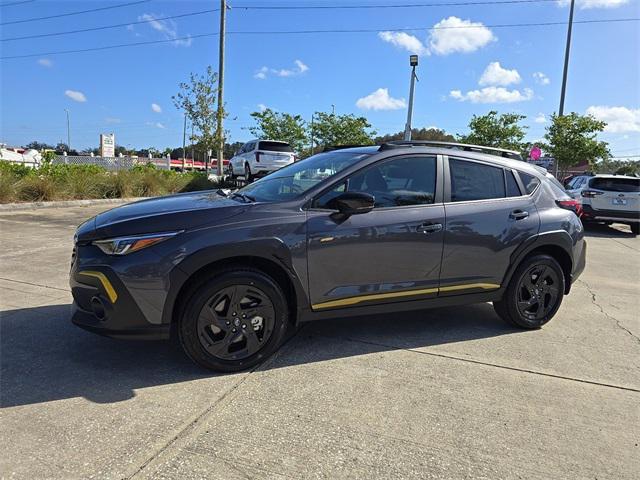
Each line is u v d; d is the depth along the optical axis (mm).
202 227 3301
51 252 6949
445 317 4895
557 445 2715
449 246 4035
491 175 4391
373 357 3818
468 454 2594
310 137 33594
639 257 9523
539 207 4496
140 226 3244
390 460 2510
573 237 4629
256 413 2908
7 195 11336
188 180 17719
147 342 3920
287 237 3459
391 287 3877
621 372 3723
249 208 3490
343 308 3756
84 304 3314
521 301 4492
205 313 3311
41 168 13406
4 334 3971
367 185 3836
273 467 2412
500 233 4238
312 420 2855
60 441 2549
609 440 2787
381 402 3100
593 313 5266
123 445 2537
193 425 2752
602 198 13258
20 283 5379
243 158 20875
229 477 2320
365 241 3711
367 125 33875
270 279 3477
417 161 4062
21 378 3244
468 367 3699
